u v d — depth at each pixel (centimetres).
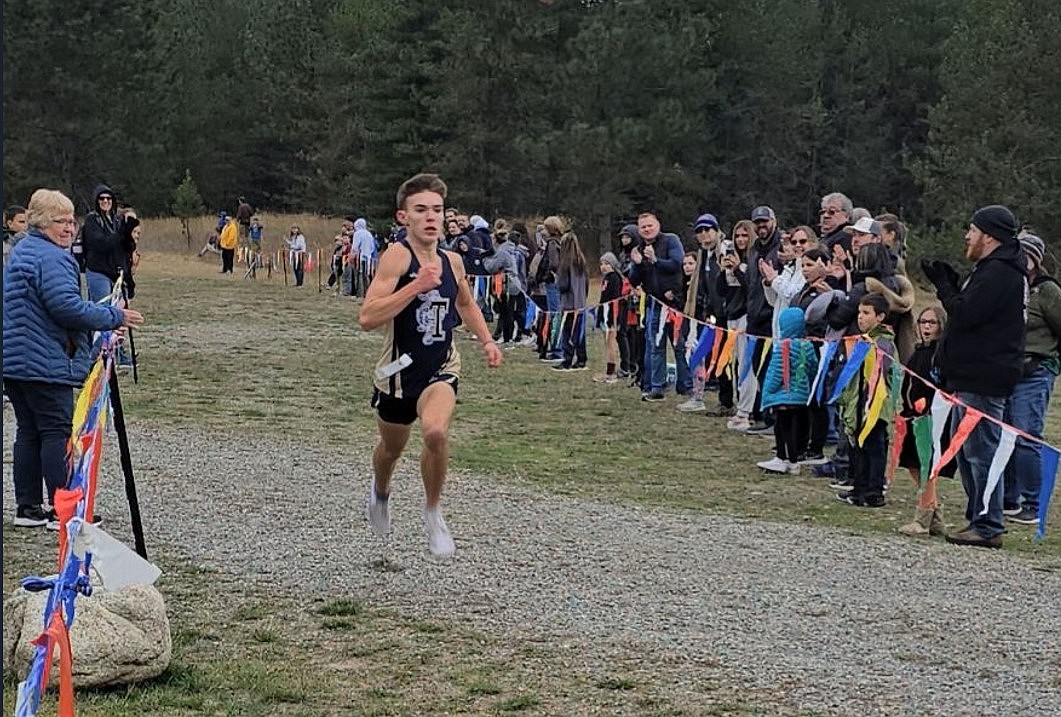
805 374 983
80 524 374
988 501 757
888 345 884
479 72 3856
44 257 664
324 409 1240
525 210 4081
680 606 604
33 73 4022
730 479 971
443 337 577
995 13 3444
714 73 3812
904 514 873
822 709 471
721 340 1206
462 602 596
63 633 350
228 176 5278
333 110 4622
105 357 519
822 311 958
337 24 4788
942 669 525
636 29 3653
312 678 484
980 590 659
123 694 459
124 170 4281
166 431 1059
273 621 557
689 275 1403
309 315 2312
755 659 529
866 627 583
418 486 864
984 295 775
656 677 501
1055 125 3253
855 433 891
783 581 659
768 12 4203
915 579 677
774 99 4228
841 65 4506
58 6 4041
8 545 663
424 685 483
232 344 1805
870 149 4381
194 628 542
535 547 707
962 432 758
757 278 1140
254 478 863
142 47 4309
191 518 740
